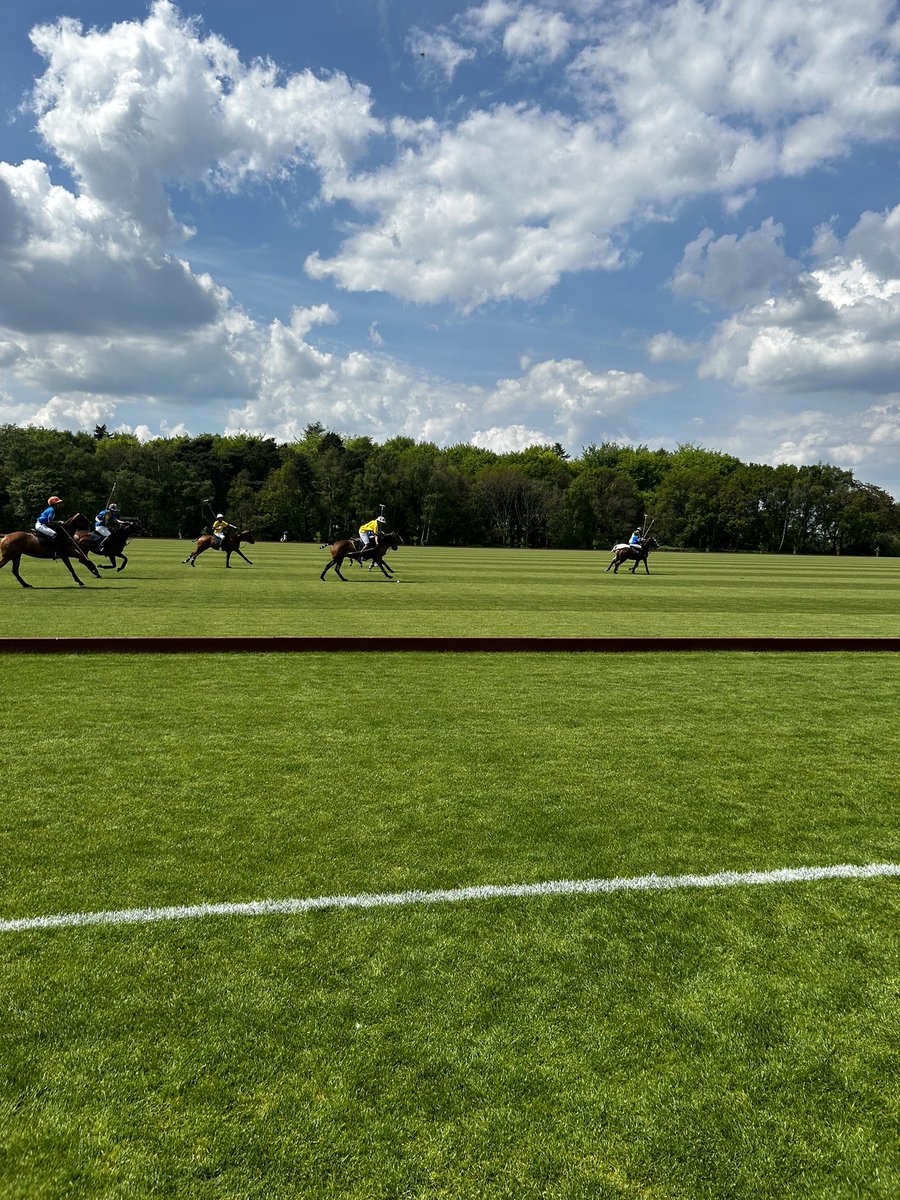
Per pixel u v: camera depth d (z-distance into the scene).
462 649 10.05
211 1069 2.34
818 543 93.38
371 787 4.83
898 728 6.61
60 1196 1.91
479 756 5.54
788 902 3.47
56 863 3.69
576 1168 2.02
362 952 2.99
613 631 12.85
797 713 7.11
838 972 2.93
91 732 5.95
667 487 94.69
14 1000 2.65
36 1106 2.19
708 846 4.05
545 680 8.36
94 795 4.59
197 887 3.47
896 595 22.56
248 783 4.86
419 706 7.03
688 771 5.30
